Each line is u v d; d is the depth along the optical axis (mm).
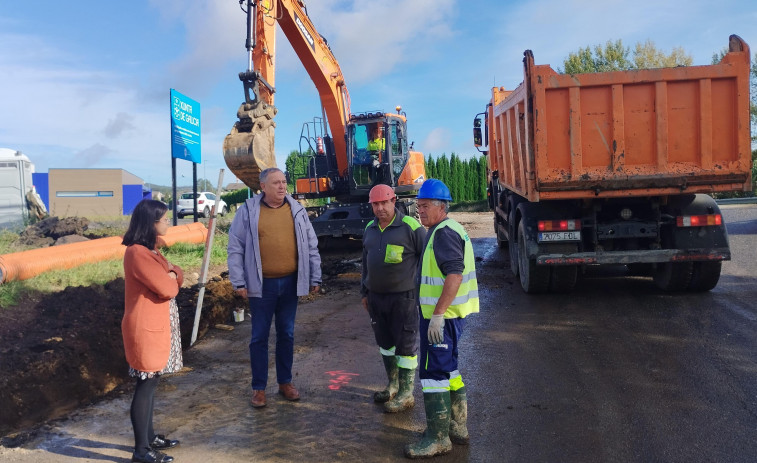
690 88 6512
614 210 7461
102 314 6465
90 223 16438
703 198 7309
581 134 6633
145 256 3402
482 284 8945
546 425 3871
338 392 4590
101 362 5242
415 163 13938
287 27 10984
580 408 4117
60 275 7891
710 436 3623
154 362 3445
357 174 13281
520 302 7570
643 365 4941
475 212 32625
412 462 3436
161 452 3490
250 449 3625
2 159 14883
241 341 6090
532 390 4492
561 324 6379
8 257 7590
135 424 3445
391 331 4238
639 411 4027
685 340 5590
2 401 4246
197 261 9977
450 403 3518
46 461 3484
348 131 13148
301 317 7055
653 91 6539
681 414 3953
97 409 4348
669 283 7574
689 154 6582
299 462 3443
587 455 3443
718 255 7062
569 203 7434
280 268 4383
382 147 13055
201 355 5617
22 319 6188
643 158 6621
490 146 12320
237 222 4387
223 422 4047
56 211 30047
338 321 6824
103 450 3646
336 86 13156
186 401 4441
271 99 9883
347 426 3953
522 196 8398
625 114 6578
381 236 4191
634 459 3377
